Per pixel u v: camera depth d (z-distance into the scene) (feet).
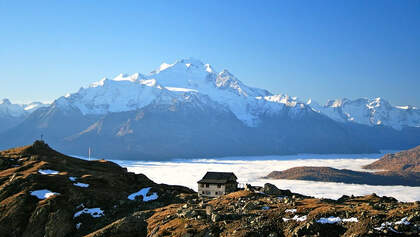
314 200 341.00
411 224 239.71
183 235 291.58
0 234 380.17
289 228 265.75
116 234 336.70
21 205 411.95
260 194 407.03
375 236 232.53
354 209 280.51
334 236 248.32
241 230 275.59
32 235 380.99
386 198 371.56
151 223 348.79
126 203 453.58
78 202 435.12
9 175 520.42
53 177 489.26
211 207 328.90
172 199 470.39
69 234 383.65
